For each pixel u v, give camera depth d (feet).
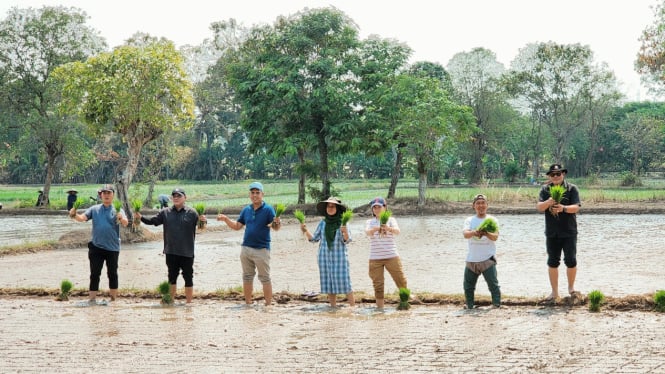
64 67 83.46
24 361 23.13
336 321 30.04
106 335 27.35
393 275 34.42
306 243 71.82
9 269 53.57
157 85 79.87
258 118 137.90
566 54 236.02
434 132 126.82
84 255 64.08
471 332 26.96
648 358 22.21
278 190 219.00
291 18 142.31
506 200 135.54
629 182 203.10
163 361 22.89
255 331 27.84
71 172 162.20
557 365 21.47
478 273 33.58
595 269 47.73
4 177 359.87
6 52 156.35
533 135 284.41
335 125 134.21
